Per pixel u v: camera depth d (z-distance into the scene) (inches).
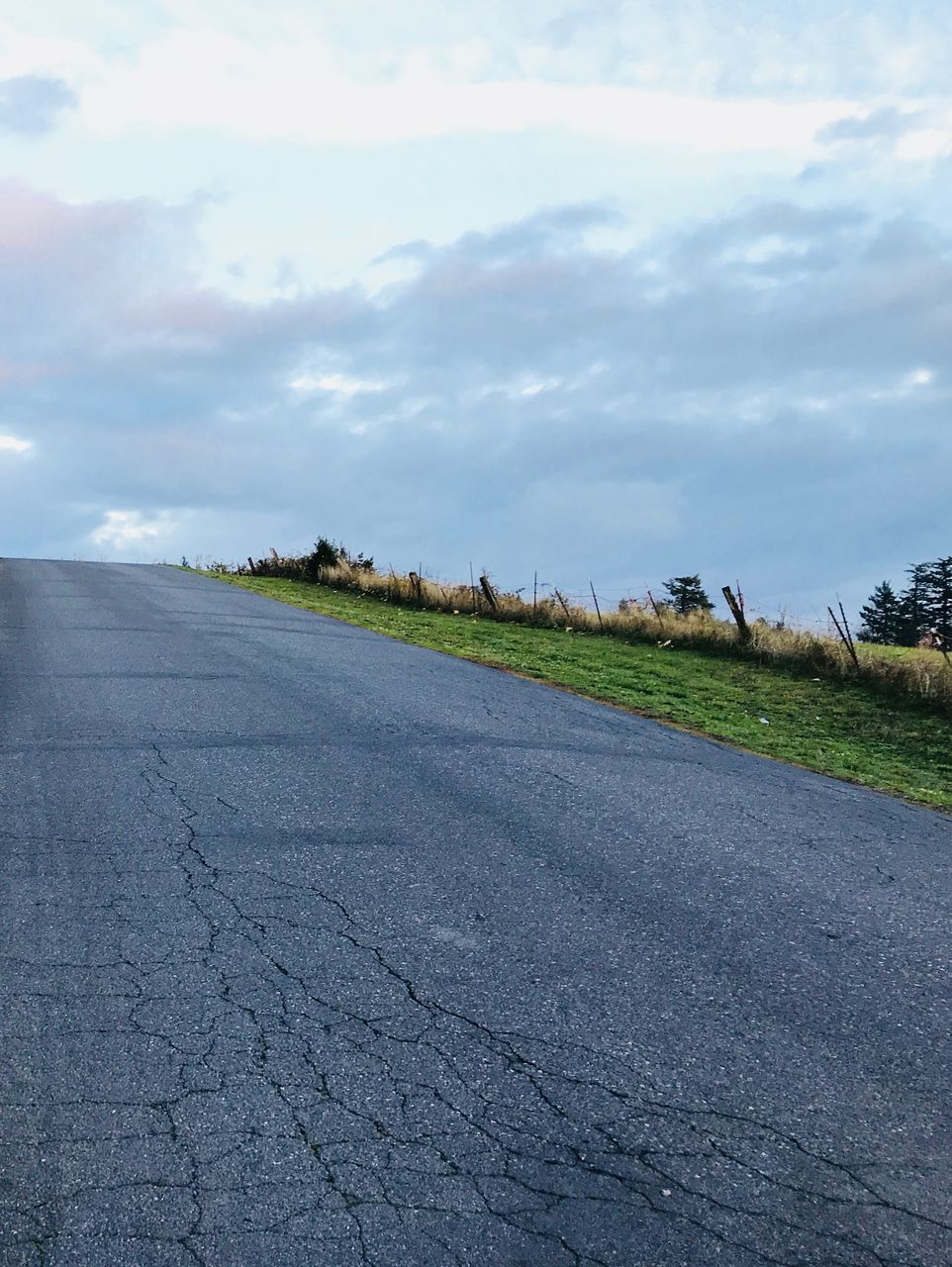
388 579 1074.7
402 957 176.6
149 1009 154.5
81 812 245.6
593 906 205.9
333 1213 113.2
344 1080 138.2
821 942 195.3
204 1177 117.7
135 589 860.0
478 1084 138.8
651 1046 151.4
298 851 226.8
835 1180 123.1
